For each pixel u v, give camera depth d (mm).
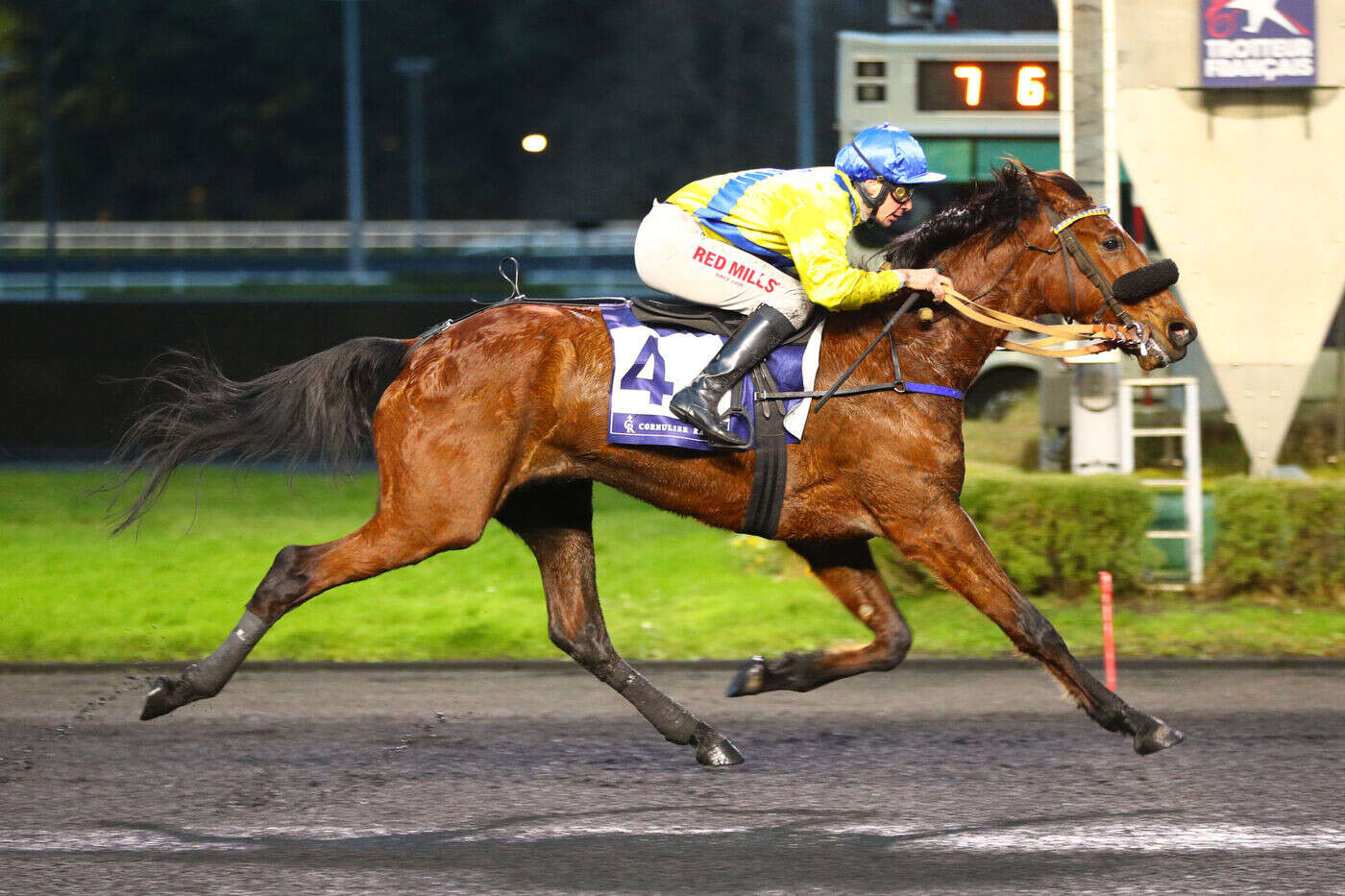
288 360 22422
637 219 75562
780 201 7520
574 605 7984
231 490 18219
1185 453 12516
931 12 18500
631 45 77438
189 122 77688
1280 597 12188
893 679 10078
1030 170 7871
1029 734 8633
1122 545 12023
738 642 11039
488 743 8508
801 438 7551
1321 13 12594
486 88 77625
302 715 9148
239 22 78062
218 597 12383
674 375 7531
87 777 7859
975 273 7812
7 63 48938
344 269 50375
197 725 8938
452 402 7426
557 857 6648
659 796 7512
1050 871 6438
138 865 6551
